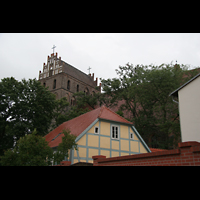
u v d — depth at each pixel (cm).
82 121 2344
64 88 6284
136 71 3400
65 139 1462
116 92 3859
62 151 1419
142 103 3241
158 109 2872
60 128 2691
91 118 2223
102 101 4262
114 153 2072
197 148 512
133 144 2206
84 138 1967
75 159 1856
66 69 6594
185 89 1558
